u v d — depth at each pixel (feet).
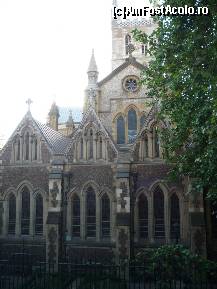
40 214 122.01
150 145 116.67
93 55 161.68
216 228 108.47
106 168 118.83
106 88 156.87
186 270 63.62
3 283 85.56
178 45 80.53
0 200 125.49
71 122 209.67
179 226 110.52
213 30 74.54
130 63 155.53
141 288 81.56
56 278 84.94
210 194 74.28
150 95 93.45
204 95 72.69
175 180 100.27
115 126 152.97
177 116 82.23
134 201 114.62
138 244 111.96
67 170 121.49
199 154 79.10
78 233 118.21
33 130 126.82
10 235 123.13
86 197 119.55
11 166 126.93
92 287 81.30
